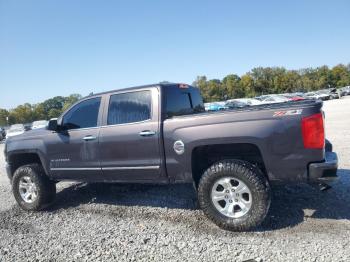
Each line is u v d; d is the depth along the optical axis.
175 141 4.56
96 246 4.15
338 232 3.94
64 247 4.20
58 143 5.61
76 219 5.22
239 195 4.20
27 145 5.95
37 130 6.07
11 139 6.24
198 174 4.73
